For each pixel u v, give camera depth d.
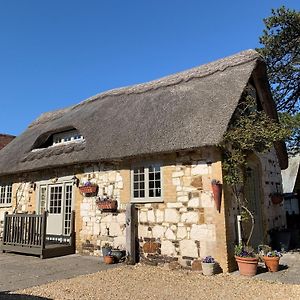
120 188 9.93
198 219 8.16
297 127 11.38
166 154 8.98
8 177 14.52
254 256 7.56
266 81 10.70
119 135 10.05
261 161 10.60
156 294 6.03
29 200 13.09
